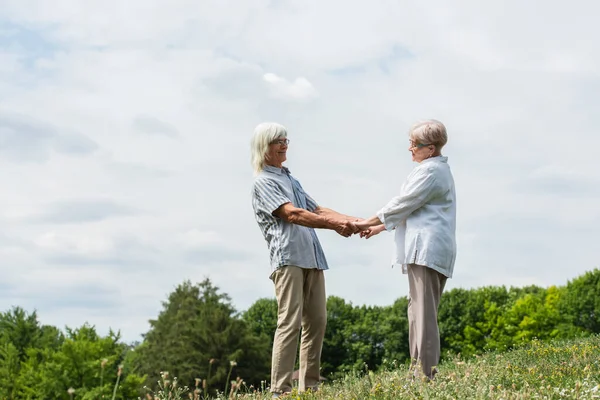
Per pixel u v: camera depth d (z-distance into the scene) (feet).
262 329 136.36
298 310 19.79
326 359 132.26
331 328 133.49
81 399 111.86
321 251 20.88
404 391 15.39
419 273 18.44
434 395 14.48
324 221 19.86
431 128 19.13
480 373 16.58
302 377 20.71
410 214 18.97
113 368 116.47
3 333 138.41
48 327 145.48
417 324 18.40
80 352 114.21
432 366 17.92
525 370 19.60
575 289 119.55
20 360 134.51
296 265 19.88
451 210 19.20
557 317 122.31
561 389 14.56
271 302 140.67
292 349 19.70
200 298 137.90
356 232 20.48
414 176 18.93
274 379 19.61
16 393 121.19
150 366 120.88
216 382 112.27
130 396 113.70
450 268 18.79
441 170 18.88
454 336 128.98
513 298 138.21
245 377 116.16
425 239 18.43
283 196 20.26
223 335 116.47
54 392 113.39
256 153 21.08
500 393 14.08
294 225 20.31
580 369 19.04
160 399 16.47
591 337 31.99
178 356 115.44
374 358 131.44
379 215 18.86
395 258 19.20
